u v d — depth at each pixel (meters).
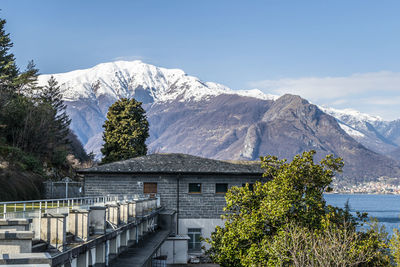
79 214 19.47
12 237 13.00
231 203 33.44
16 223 14.06
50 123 77.19
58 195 59.50
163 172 49.75
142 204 35.78
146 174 50.16
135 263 24.83
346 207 61.16
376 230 30.77
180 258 45.78
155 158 53.31
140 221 34.09
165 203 50.22
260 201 32.56
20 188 52.56
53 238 16.38
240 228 31.27
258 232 30.41
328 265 26.52
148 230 39.75
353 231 30.03
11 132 69.94
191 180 50.56
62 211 17.91
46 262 11.67
